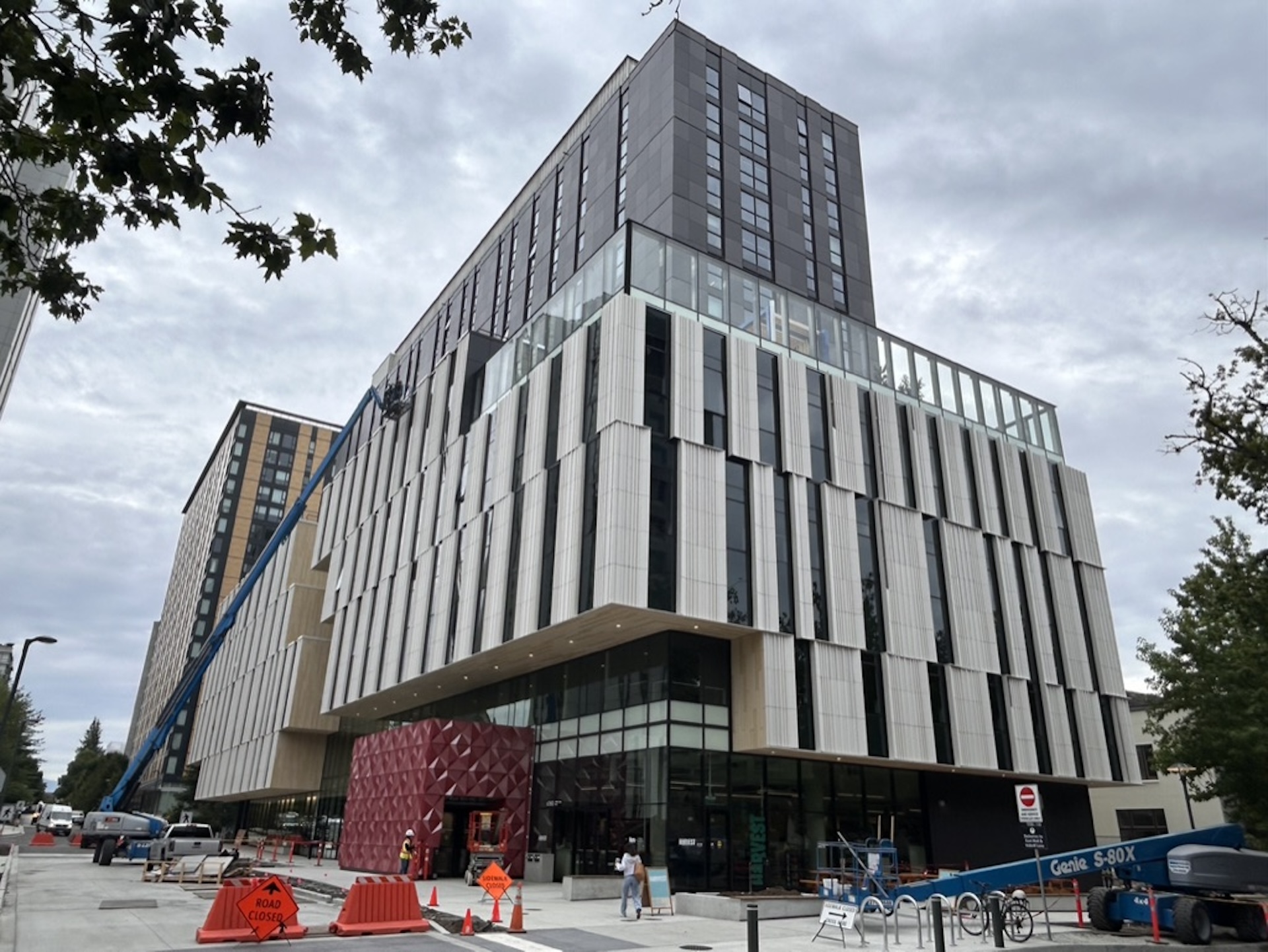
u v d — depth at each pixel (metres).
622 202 48.81
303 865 39.31
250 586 64.44
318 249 6.83
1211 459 18.95
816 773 30.27
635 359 29.67
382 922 16.53
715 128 47.88
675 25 48.78
